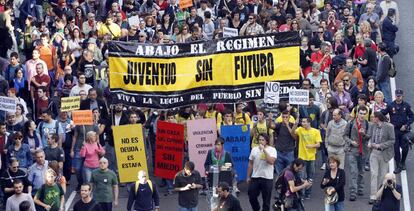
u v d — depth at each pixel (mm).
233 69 36406
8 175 33250
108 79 39938
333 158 32562
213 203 31469
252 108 38500
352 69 40656
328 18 46188
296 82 36500
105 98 40406
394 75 41938
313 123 37344
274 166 35906
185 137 36906
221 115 37188
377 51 43844
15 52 42531
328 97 37719
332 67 42531
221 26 45531
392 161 38781
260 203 35688
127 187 36719
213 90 36531
